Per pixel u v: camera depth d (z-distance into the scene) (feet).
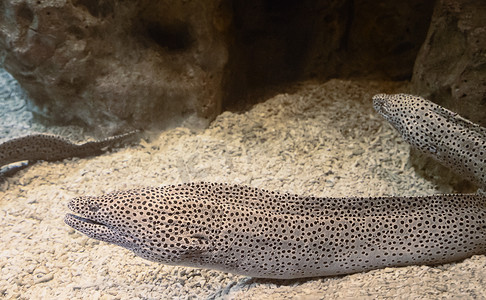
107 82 18.16
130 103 18.43
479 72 13.67
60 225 14.35
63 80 18.25
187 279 11.89
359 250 10.87
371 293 9.94
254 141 17.98
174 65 18.78
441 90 15.07
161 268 12.37
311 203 10.93
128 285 11.90
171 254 9.82
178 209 9.98
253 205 10.79
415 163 16.12
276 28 22.40
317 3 21.59
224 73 19.81
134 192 10.16
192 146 17.57
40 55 17.69
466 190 14.56
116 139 18.11
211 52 18.85
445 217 10.97
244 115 19.85
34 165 17.13
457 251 11.00
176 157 17.17
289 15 22.16
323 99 20.39
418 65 16.65
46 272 12.54
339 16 21.83
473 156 11.80
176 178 16.19
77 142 18.67
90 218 9.85
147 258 10.06
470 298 9.17
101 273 12.35
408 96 12.70
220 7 19.11
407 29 21.65
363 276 10.94
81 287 11.91
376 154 16.93
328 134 17.97
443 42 15.08
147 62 18.48
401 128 12.68
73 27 17.43
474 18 13.80
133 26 18.30
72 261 12.98
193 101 18.72
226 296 11.03
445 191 15.07
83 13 17.37
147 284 11.85
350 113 19.20
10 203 15.38
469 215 11.02
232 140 18.06
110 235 9.90
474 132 11.84
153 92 18.47
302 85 22.56
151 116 18.76
